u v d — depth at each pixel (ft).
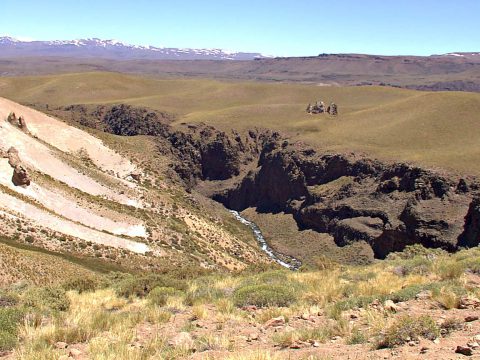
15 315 38.78
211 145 508.12
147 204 261.65
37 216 187.52
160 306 48.78
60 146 307.37
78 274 127.54
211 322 39.78
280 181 422.00
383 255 293.02
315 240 347.15
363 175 347.15
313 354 27.78
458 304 36.50
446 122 406.00
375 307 38.68
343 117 495.00
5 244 133.39
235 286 55.06
